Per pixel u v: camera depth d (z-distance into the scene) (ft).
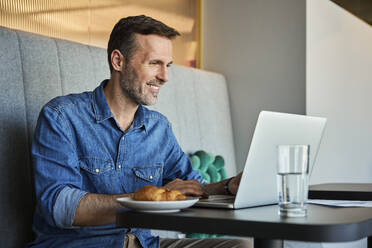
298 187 3.80
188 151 9.96
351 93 14.03
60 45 7.23
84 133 5.59
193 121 10.25
